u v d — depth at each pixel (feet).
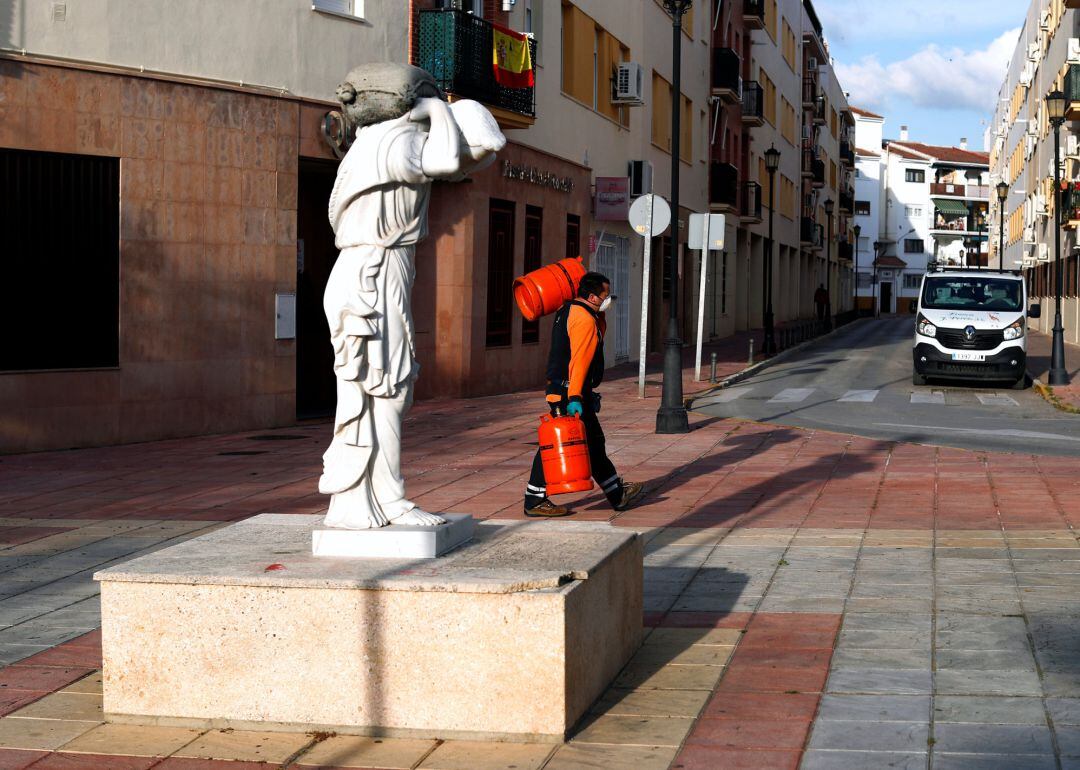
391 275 19.07
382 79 18.79
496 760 16.05
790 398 77.71
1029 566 27.27
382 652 17.01
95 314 54.65
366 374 18.92
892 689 18.58
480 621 16.69
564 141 92.07
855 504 36.50
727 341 153.48
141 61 55.62
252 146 59.47
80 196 53.98
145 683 17.63
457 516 20.24
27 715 18.12
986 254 429.79
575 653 17.03
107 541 32.14
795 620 22.89
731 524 33.42
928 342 85.40
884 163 428.56
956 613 23.15
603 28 102.06
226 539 20.34
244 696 17.39
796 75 236.22
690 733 16.90
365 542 18.78
